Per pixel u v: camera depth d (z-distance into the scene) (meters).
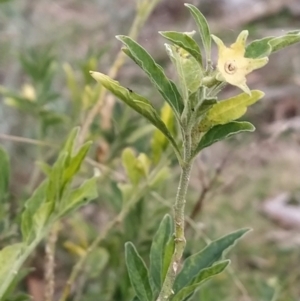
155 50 1.12
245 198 0.99
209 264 0.31
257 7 1.34
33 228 0.35
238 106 0.25
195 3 0.67
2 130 0.86
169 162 0.48
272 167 1.10
